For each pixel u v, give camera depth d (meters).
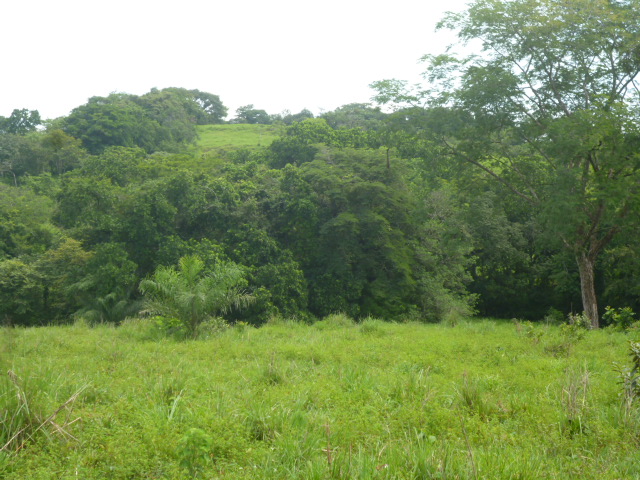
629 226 19.89
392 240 27.52
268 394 6.85
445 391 7.21
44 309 28.33
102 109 59.34
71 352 11.10
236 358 10.56
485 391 7.32
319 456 4.76
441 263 29.41
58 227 36.50
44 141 52.59
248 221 26.91
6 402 5.02
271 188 28.67
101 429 5.11
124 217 26.14
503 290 33.50
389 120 22.92
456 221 24.61
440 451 4.65
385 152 28.78
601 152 19.12
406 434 5.43
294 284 25.44
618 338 13.34
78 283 24.53
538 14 20.14
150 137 63.91
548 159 20.88
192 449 4.53
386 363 9.92
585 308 21.70
